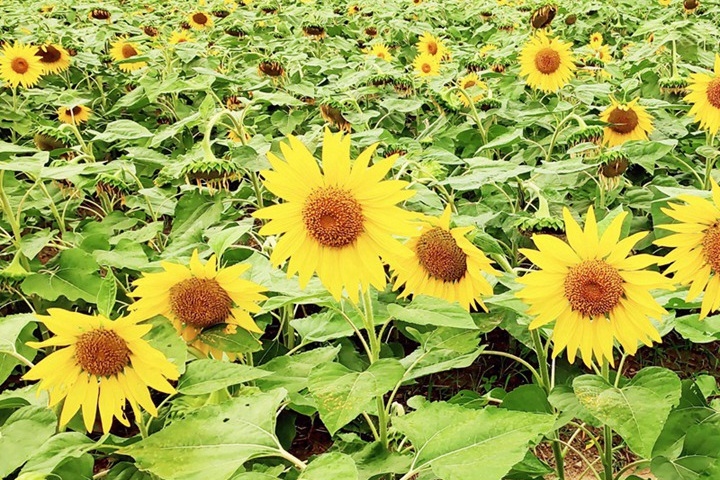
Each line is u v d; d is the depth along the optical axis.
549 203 1.99
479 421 1.10
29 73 3.47
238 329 1.28
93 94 4.02
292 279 1.39
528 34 4.16
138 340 1.15
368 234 1.19
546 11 3.51
